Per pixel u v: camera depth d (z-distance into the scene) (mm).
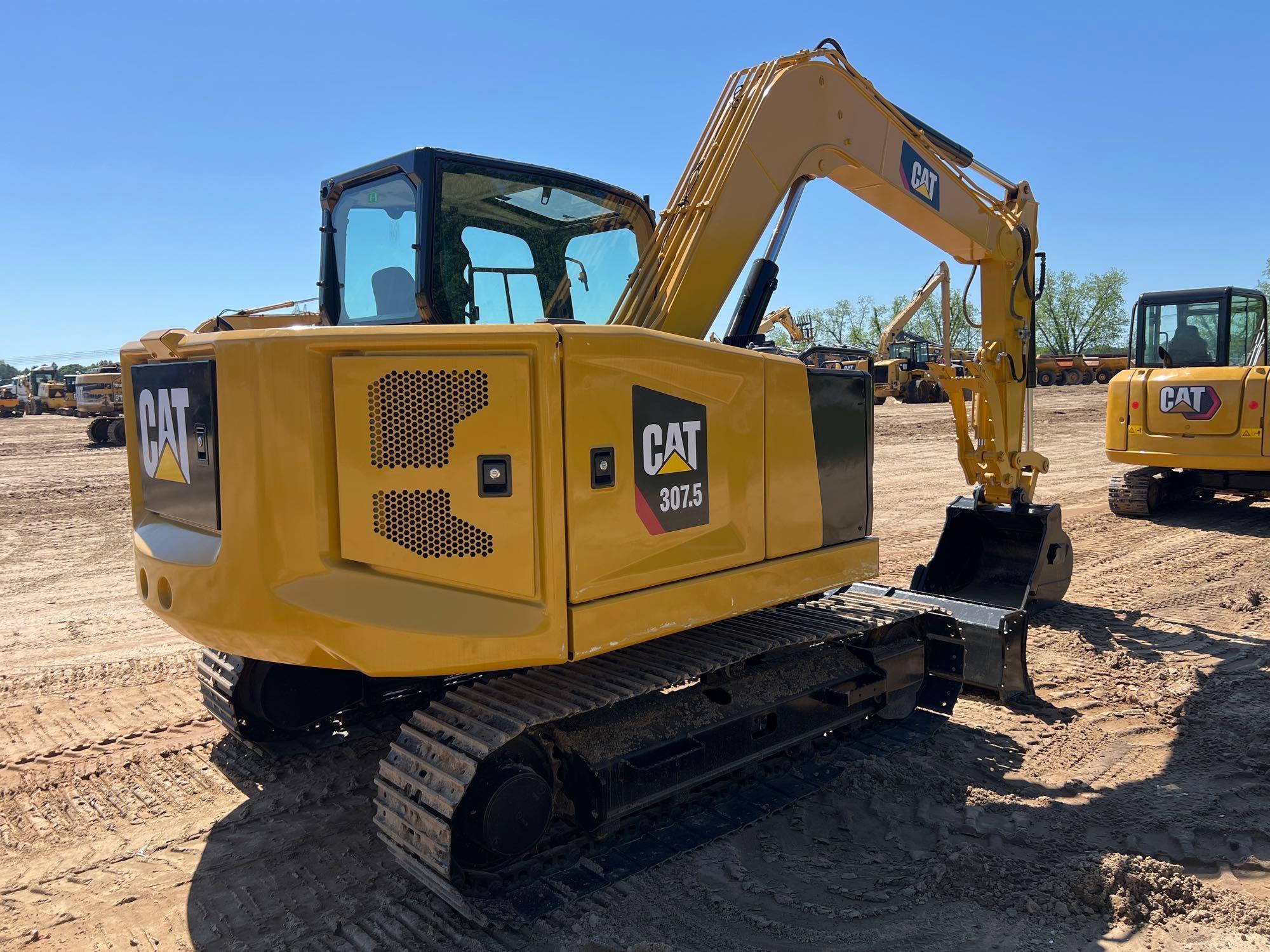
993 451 6184
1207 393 9656
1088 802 3986
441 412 2863
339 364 2812
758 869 3486
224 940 3062
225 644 3055
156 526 3471
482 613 2902
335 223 4238
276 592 2848
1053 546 6531
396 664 2840
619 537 3107
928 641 4949
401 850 3150
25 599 7477
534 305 4023
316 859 3578
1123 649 5984
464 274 3746
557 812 3545
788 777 4160
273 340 2805
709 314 4000
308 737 4648
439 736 3158
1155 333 10422
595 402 3000
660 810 3736
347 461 2832
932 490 12953
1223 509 11039
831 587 4082
